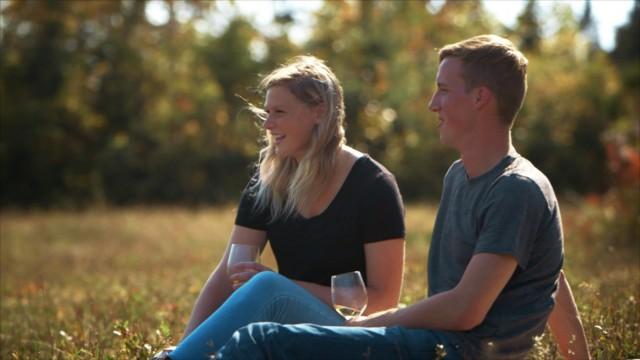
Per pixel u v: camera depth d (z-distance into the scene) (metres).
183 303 7.71
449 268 3.67
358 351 3.40
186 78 41.59
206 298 4.61
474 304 3.39
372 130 40.72
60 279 11.95
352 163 4.49
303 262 4.52
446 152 38.88
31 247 18.39
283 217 4.54
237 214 4.76
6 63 39.66
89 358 5.40
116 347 5.77
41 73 40.03
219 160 38.84
